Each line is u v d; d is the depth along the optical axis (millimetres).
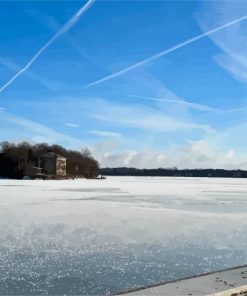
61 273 16672
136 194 69750
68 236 24938
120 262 18641
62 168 192625
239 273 14672
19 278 15875
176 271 17250
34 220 31766
